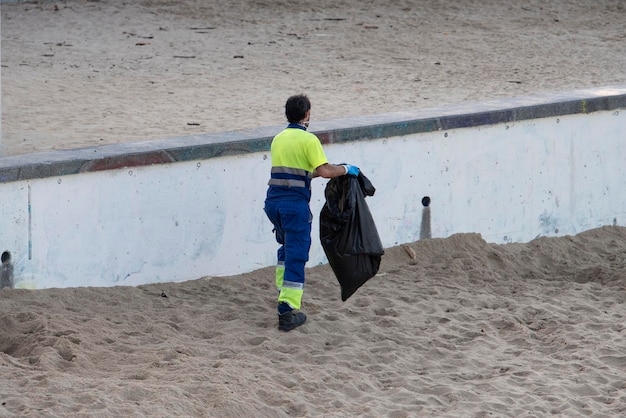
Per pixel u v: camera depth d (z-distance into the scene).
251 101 55.69
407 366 28.22
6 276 31.30
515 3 89.94
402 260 38.31
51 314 30.11
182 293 33.72
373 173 37.72
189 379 25.34
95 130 47.47
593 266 38.91
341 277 30.61
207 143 34.44
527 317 32.81
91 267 32.88
